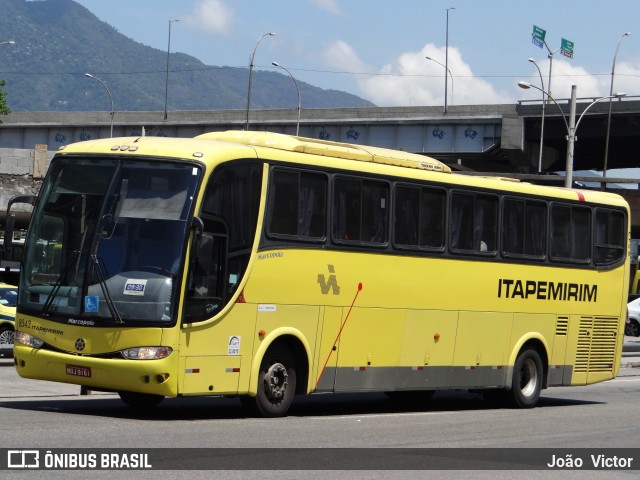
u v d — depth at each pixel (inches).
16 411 689.6
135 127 4165.8
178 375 650.2
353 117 3880.4
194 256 652.7
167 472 465.7
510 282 907.4
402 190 808.9
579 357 989.2
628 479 522.3
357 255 772.6
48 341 665.6
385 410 868.0
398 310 807.1
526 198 922.7
